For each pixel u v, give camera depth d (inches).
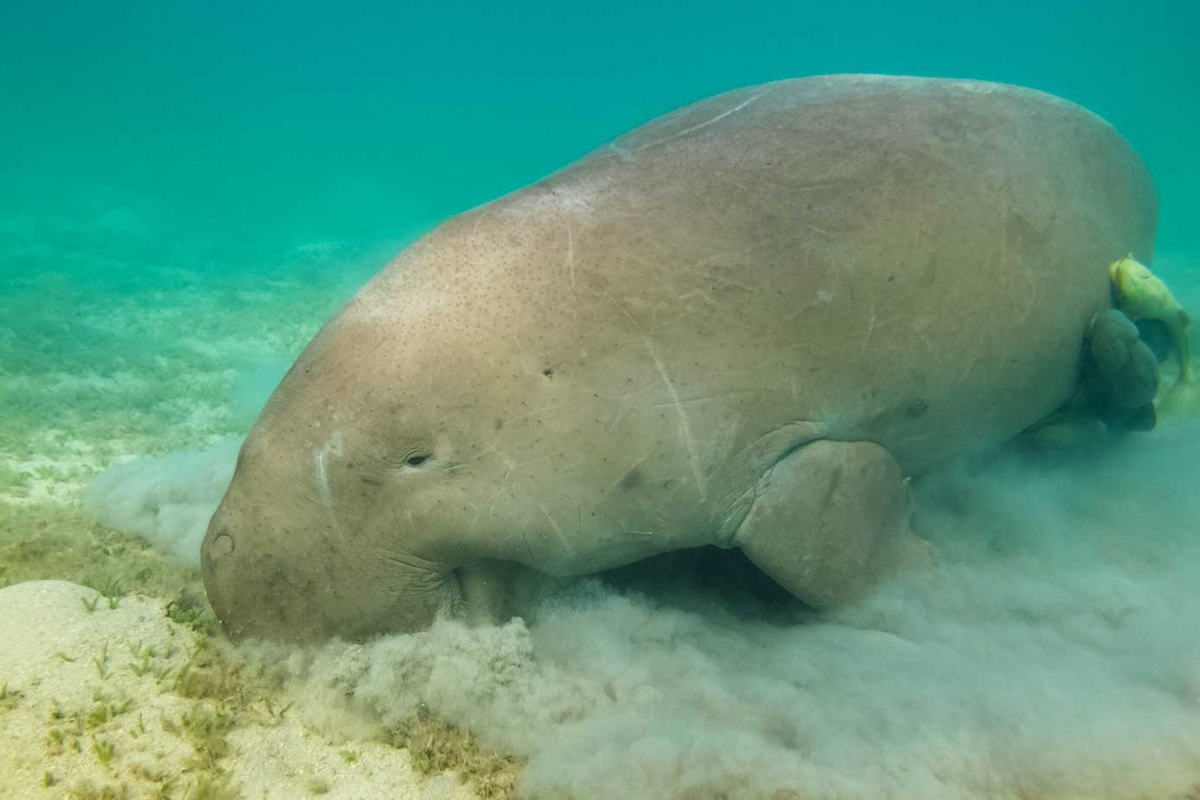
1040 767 39.1
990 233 54.1
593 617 49.9
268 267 242.2
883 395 50.9
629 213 47.0
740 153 50.4
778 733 42.9
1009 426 60.7
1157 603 51.4
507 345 43.6
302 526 43.2
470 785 40.3
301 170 829.8
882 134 53.1
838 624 50.9
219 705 42.4
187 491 63.9
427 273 45.7
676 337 45.6
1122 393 62.9
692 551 56.9
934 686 44.6
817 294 48.1
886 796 38.2
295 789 38.9
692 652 48.5
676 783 38.8
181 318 154.0
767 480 48.4
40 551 55.5
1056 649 48.0
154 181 618.2
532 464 43.9
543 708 43.5
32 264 230.8
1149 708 42.2
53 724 39.9
